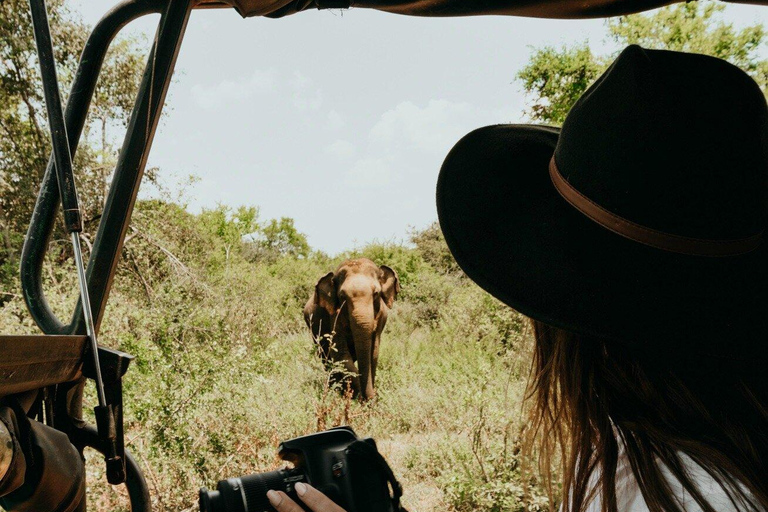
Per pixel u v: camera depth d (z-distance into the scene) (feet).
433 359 32.68
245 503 3.31
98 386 3.83
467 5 7.68
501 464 14.99
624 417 3.13
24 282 4.50
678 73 3.29
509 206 3.77
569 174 3.50
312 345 33.58
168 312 20.54
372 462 3.44
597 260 3.31
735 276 3.19
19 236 16.88
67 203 3.78
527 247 3.55
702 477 2.81
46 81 3.82
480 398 17.63
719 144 3.20
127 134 4.83
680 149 3.18
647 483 2.87
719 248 3.16
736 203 3.18
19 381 2.97
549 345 3.68
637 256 3.24
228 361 17.93
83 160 23.12
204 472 14.58
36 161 17.17
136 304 25.49
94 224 23.03
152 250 30.22
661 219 3.18
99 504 11.35
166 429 14.74
